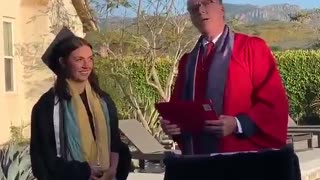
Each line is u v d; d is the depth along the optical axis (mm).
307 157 12242
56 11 16438
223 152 3891
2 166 7117
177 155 3967
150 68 16391
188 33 15469
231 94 3930
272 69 3971
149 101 15344
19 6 16000
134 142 10875
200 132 3928
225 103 3930
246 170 3832
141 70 16125
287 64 23094
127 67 15812
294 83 23031
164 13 15469
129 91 15469
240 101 3930
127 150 4766
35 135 4371
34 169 4359
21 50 15719
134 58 15953
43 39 16062
